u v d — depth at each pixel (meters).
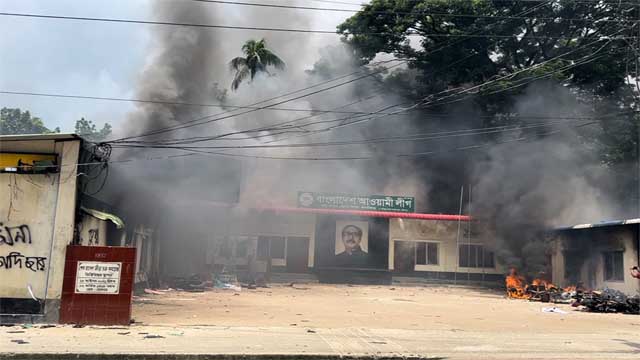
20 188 11.04
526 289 24.36
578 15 29.77
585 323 13.71
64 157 11.20
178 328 10.35
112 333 9.51
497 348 9.27
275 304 16.89
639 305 17.34
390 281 29.78
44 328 9.96
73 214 11.08
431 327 11.97
